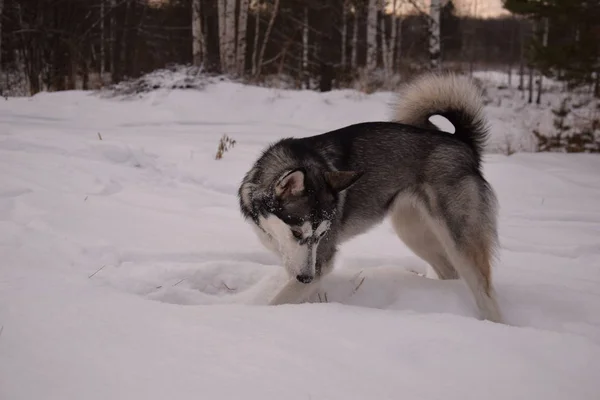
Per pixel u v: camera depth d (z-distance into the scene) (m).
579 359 2.80
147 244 4.72
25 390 2.14
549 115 17.11
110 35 23.92
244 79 17.03
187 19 25.72
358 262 5.04
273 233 4.24
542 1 12.69
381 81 18.28
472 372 2.60
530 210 6.95
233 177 7.40
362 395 2.30
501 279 4.68
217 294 4.28
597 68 12.68
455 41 30.84
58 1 19.47
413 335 2.96
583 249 5.53
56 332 2.68
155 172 7.27
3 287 3.26
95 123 11.19
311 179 4.05
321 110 13.93
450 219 4.31
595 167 9.34
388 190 4.47
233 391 2.24
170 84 14.88
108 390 2.19
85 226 4.90
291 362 2.53
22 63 20.62
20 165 6.41
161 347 2.60
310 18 22.47
